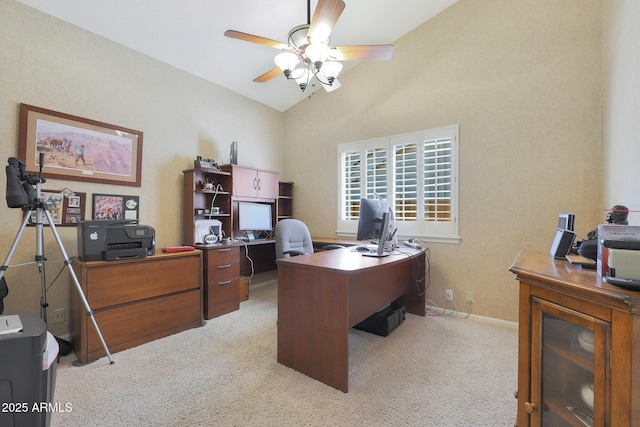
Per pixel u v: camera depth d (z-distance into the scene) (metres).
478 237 2.95
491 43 2.89
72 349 2.28
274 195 4.12
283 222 2.97
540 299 1.12
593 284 0.94
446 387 1.80
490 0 2.89
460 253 3.05
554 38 2.59
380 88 3.66
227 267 3.13
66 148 2.43
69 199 2.46
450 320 2.96
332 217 4.14
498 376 1.93
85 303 2.00
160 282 2.51
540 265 1.30
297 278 1.99
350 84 3.95
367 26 3.25
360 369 2.01
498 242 2.85
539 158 2.65
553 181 2.59
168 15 2.54
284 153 4.69
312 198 4.36
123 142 2.80
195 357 2.17
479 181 2.95
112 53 2.74
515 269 1.22
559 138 2.56
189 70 3.36
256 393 1.73
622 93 1.78
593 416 0.93
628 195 1.66
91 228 2.17
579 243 1.64
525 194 2.71
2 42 2.13
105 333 2.19
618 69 1.88
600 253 1.05
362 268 1.81
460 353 2.25
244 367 2.03
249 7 2.62
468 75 3.02
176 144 3.26
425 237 3.25
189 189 3.23
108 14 2.45
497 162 2.85
